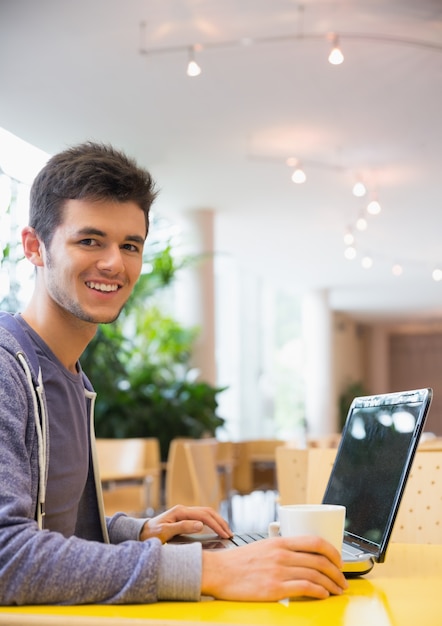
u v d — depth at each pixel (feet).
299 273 46.24
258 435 51.16
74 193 4.26
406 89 20.04
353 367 66.95
